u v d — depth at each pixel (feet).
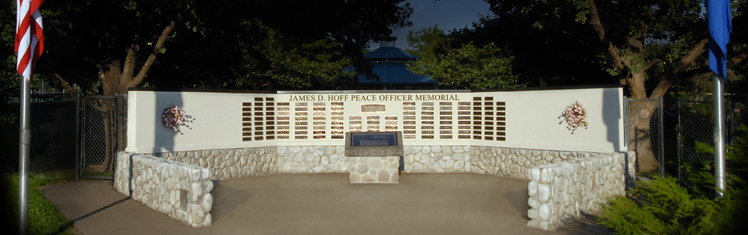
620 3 40.88
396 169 34.40
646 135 43.27
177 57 46.50
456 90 39.22
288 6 65.05
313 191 31.35
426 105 39.45
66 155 47.37
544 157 34.96
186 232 21.53
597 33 40.86
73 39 39.34
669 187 18.71
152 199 26.23
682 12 45.19
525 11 40.96
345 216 24.75
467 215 24.91
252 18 51.60
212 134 36.04
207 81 52.21
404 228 22.49
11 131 42.09
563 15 40.78
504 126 37.50
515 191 31.27
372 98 39.29
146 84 48.52
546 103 35.32
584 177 25.25
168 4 36.83
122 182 30.53
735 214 16.25
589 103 33.12
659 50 44.04
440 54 65.21
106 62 39.93
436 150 39.40
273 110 39.22
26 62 19.62
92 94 45.06
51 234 21.26
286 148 39.29
